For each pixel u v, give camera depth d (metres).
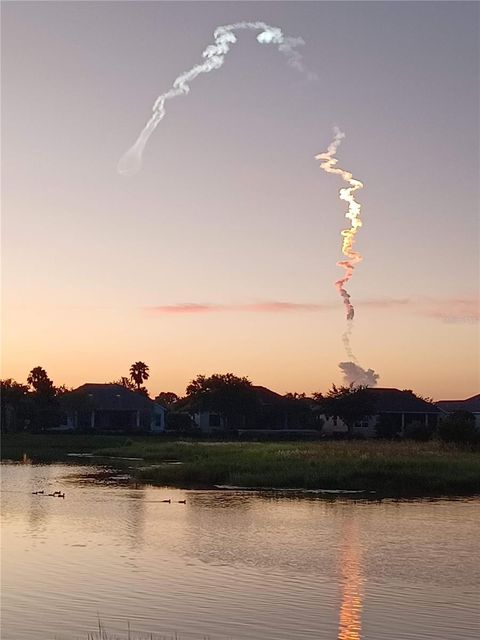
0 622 21.62
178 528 37.34
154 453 83.31
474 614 22.56
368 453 63.19
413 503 45.97
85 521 39.59
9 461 81.50
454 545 32.94
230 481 56.66
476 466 56.16
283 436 112.75
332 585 25.89
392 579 26.81
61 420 132.25
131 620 21.84
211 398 130.38
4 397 128.12
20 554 30.84
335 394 119.81
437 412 121.88
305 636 20.55
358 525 38.12
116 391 136.88
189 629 21.09
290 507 44.50
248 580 26.52
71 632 20.80
